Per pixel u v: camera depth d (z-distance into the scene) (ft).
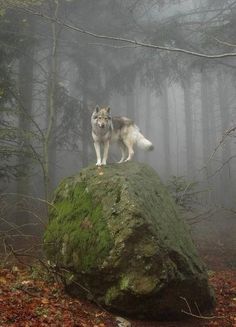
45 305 19.97
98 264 19.75
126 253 19.34
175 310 20.58
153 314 20.18
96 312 20.24
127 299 19.40
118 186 21.34
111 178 22.16
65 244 21.90
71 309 20.06
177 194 34.06
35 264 27.50
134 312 19.90
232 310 23.15
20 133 36.81
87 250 20.48
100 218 20.79
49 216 24.61
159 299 19.74
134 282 19.04
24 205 40.27
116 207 20.53
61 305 20.27
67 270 21.59
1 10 32.94
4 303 19.29
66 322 18.43
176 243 21.15
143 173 24.14
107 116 26.22
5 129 35.55
